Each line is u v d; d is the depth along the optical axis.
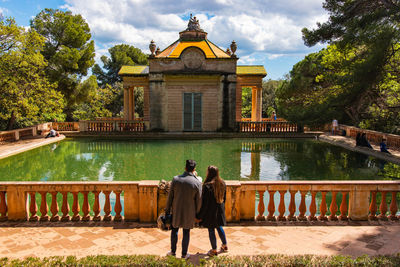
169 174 12.46
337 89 20.31
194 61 25.62
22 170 13.19
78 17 34.19
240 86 29.62
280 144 21.09
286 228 5.86
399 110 20.02
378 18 15.12
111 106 52.72
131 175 12.30
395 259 3.98
